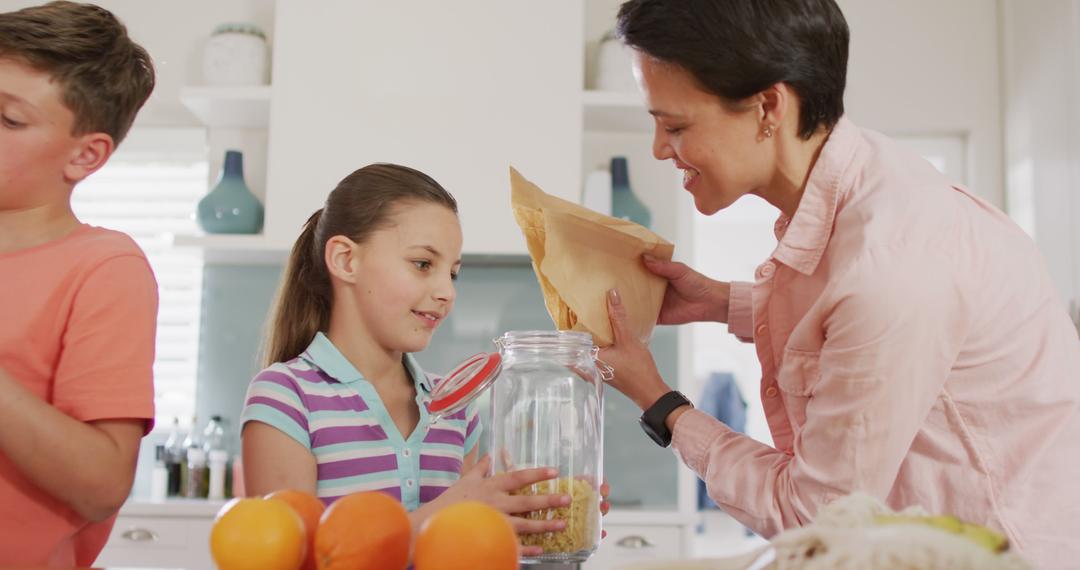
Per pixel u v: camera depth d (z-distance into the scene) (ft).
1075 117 8.13
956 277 2.85
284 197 8.68
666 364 9.21
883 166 3.18
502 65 8.78
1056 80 8.44
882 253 2.86
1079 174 8.02
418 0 8.82
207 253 9.14
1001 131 9.62
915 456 3.03
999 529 2.94
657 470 9.40
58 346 3.09
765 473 3.15
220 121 9.61
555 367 2.87
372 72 8.77
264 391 3.48
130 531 8.27
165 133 10.19
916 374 2.83
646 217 9.12
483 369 2.81
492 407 2.92
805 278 3.33
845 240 3.08
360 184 3.73
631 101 8.79
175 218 10.31
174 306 10.18
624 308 3.66
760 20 2.94
